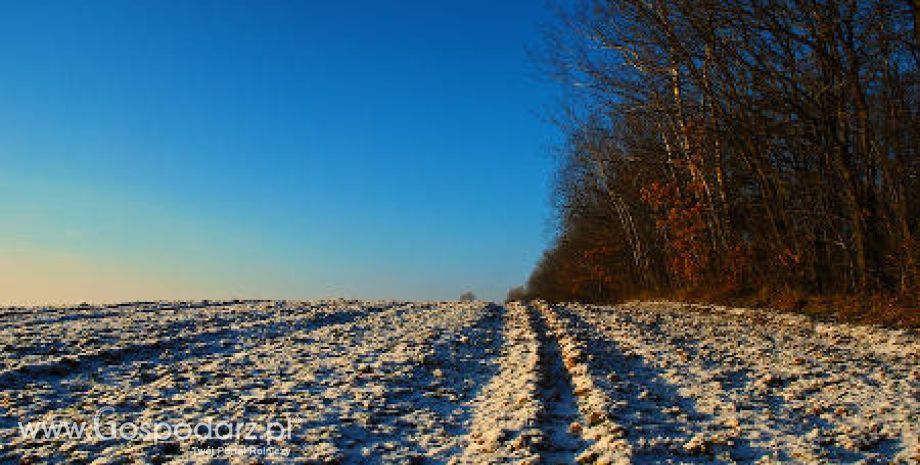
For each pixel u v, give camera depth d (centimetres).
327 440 820
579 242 6366
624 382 1134
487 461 742
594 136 4594
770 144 2747
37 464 709
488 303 2986
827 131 2345
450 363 1365
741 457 766
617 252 5753
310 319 2064
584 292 7006
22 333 1559
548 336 1758
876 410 956
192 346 1505
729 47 2416
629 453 738
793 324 2094
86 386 1088
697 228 3553
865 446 798
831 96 2325
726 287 3297
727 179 3247
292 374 1229
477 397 1100
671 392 1104
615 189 4956
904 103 2281
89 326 1755
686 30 2531
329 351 1480
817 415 957
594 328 1944
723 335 1830
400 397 1067
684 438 829
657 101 2911
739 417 933
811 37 2231
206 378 1165
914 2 1950
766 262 3138
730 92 2670
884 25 2145
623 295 5825
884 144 2309
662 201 3831
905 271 2105
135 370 1220
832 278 2714
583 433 860
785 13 2277
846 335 1758
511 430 854
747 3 2275
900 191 2183
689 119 3062
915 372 1209
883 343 1575
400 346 1520
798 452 770
